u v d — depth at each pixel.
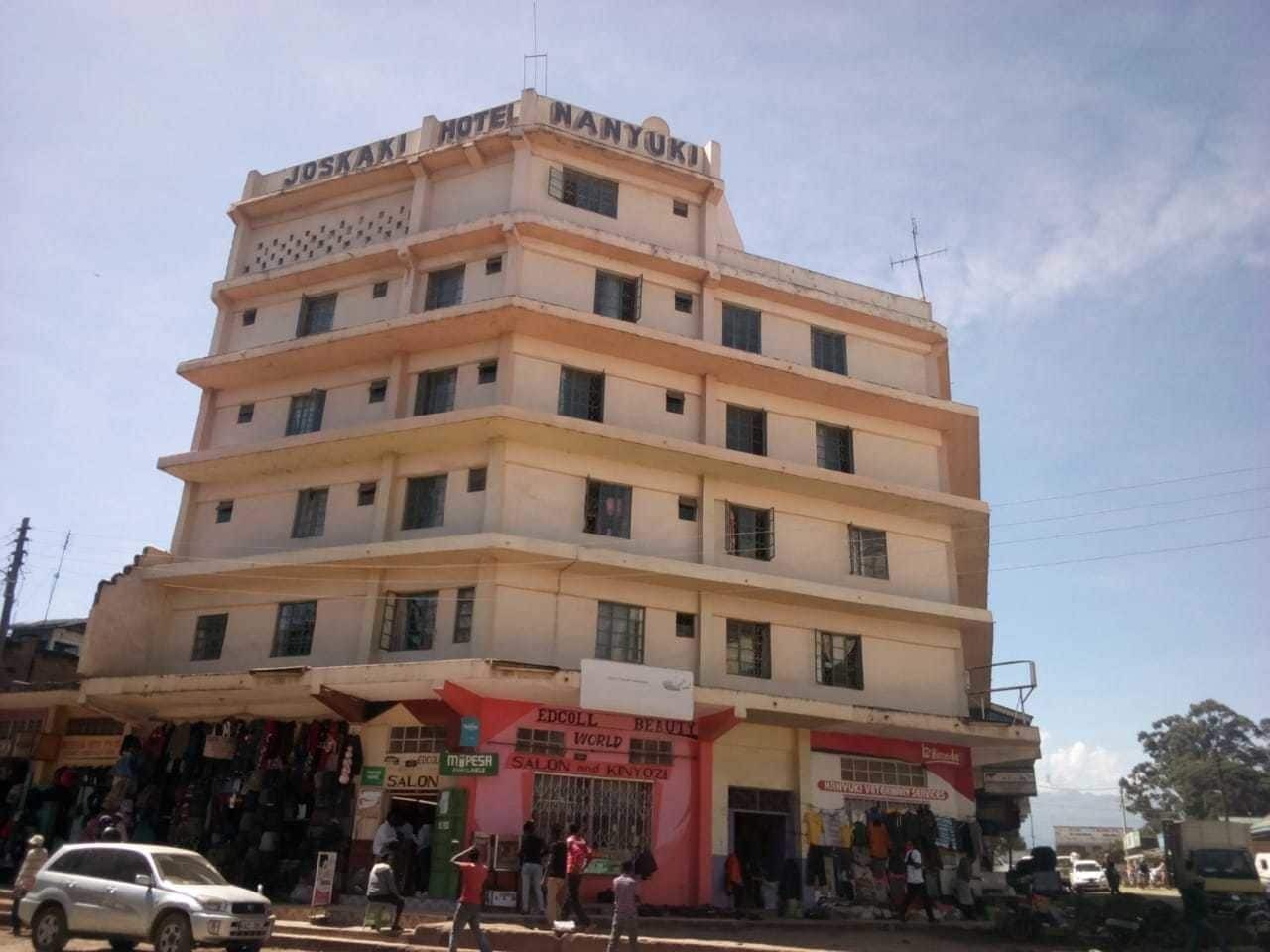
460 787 18.66
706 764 20.84
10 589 32.03
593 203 24.67
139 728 22.80
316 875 16.98
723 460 22.58
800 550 23.86
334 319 24.80
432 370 23.22
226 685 19.72
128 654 22.50
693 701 19.70
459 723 18.67
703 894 19.92
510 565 20.67
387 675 18.58
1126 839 75.69
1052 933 17.55
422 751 19.64
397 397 23.00
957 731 22.53
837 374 25.11
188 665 22.77
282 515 23.31
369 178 25.31
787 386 24.66
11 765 23.84
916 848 21.55
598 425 21.42
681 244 25.25
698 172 25.55
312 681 19.03
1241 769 77.44
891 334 27.28
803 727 22.22
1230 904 26.69
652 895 19.56
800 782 21.88
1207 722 85.94
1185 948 16.80
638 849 19.69
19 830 22.55
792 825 21.62
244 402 25.17
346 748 20.03
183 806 20.84
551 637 20.59
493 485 21.08
